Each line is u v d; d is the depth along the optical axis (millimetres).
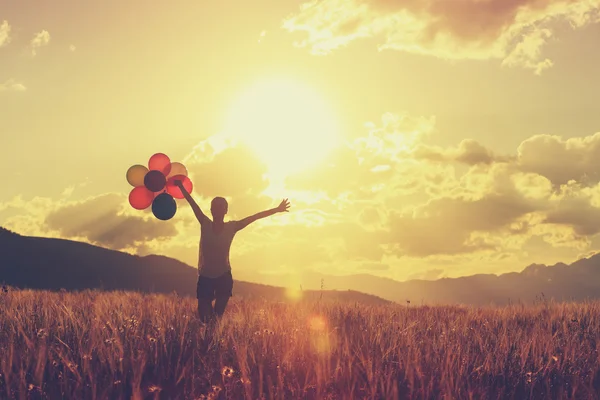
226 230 10797
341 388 5668
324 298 14344
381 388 5453
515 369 6238
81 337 7004
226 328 8445
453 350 6949
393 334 8016
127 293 14523
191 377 5738
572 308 13078
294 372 6109
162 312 10367
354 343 7500
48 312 9422
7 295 12734
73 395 5066
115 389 5367
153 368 6051
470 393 5223
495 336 8414
